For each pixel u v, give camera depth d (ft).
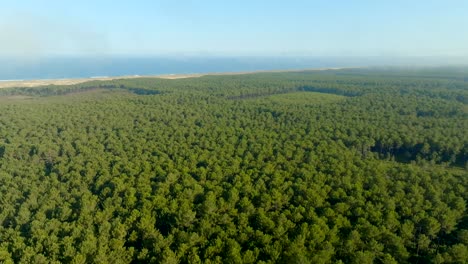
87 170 341.62
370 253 210.59
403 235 233.35
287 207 277.64
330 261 208.44
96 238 227.81
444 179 315.78
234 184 303.48
